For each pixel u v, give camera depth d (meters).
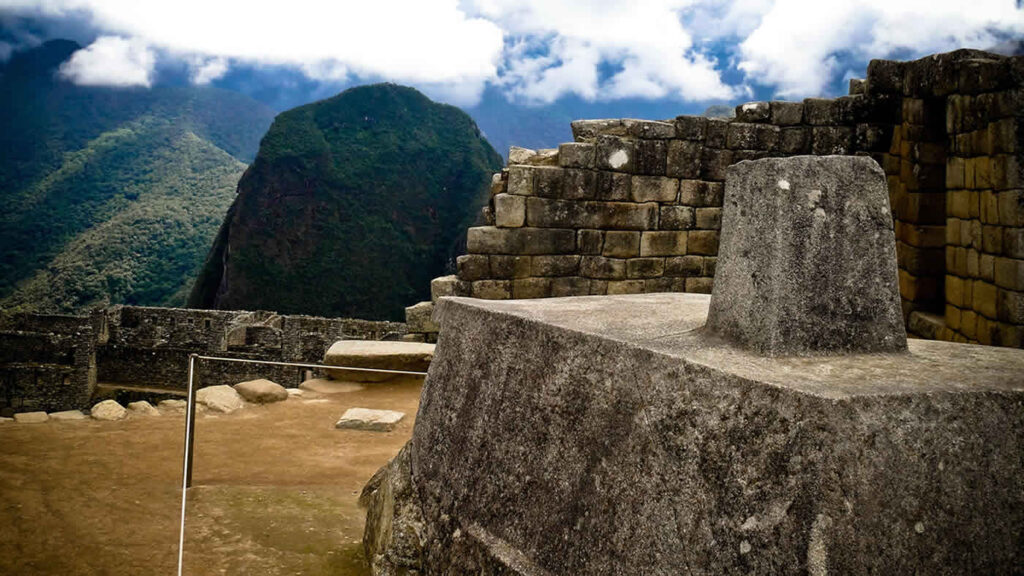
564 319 2.64
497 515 2.45
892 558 1.65
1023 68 5.41
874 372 1.97
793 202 2.18
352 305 91.75
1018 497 1.85
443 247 100.75
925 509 1.72
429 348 8.20
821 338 2.16
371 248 95.62
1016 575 1.80
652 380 2.05
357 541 3.61
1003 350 2.41
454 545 2.57
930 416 1.77
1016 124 5.45
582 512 2.13
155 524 3.74
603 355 2.26
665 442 1.95
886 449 1.69
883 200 2.28
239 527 3.74
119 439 5.33
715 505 1.77
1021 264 5.41
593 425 2.21
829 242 2.19
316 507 4.08
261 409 6.62
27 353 38.38
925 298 7.24
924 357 2.22
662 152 8.30
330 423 6.21
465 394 2.88
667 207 8.38
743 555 1.68
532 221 8.07
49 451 4.92
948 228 6.56
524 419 2.49
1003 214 5.59
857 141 8.03
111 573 3.19
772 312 2.13
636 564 1.91
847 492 1.63
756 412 1.76
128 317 41.59
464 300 3.24
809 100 8.19
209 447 5.28
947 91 6.54
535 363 2.54
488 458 2.60
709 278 8.54
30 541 3.47
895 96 7.96
